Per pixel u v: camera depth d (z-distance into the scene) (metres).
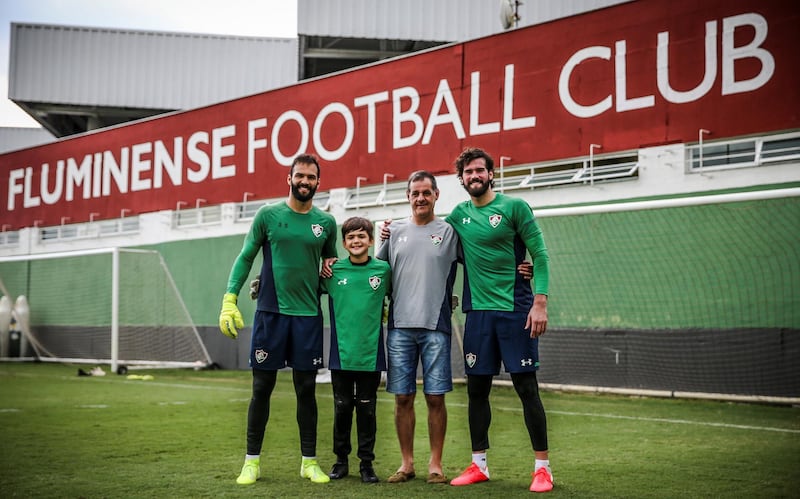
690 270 7.54
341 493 3.10
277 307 3.46
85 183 14.83
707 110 7.71
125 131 14.20
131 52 18.03
